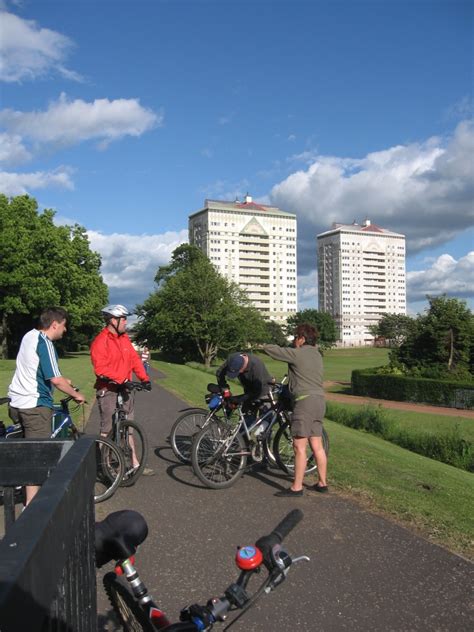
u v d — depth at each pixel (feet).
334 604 12.29
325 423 43.50
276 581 5.62
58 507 3.56
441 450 42.91
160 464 25.38
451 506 19.61
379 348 515.91
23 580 2.75
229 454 22.18
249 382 23.58
